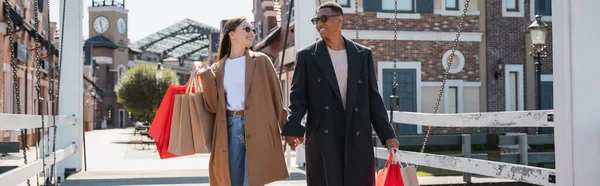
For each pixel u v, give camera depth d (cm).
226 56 432
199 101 431
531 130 1680
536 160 977
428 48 1666
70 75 881
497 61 1698
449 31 1681
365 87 373
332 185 360
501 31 1706
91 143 2614
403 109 1645
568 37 351
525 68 1711
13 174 462
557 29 356
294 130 363
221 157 416
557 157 360
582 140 349
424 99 1664
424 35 1659
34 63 2366
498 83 1698
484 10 1702
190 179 784
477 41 1695
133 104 5109
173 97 442
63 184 738
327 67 367
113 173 862
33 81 2338
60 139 882
